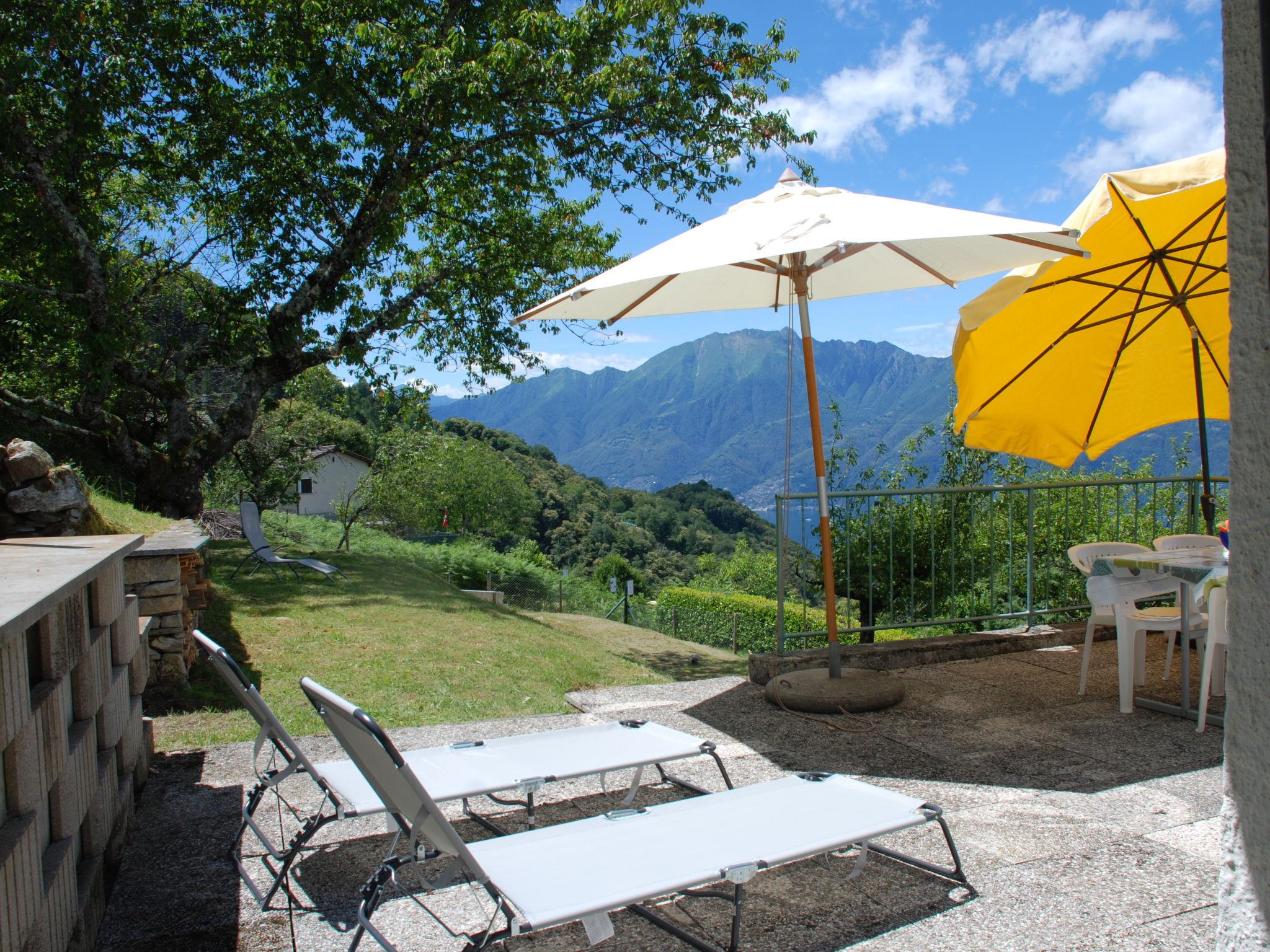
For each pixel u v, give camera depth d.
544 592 27.56
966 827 3.27
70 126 11.62
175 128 13.30
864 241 3.87
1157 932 2.50
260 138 13.21
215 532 20.73
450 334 15.52
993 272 4.97
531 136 13.64
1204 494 5.47
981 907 2.66
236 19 12.98
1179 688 5.18
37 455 5.36
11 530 5.27
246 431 13.55
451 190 15.04
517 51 11.85
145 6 11.91
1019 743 4.29
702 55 13.68
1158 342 5.77
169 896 2.80
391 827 3.37
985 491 6.37
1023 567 8.28
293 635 8.40
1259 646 1.13
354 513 23.41
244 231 13.77
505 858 2.22
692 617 21.59
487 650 8.54
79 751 2.34
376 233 13.57
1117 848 3.07
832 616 5.15
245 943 2.52
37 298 12.06
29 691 1.84
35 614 1.64
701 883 2.07
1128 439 6.14
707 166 14.23
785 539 5.80
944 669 5.77
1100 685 5.31
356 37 12.44
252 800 2.74
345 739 2.09
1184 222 5.01
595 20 12.95
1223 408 6.01
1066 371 5.80
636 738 3.37
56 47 11.52
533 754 3.15
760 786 2.85
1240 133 1.13
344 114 12.88
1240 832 1.17
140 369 13.36
